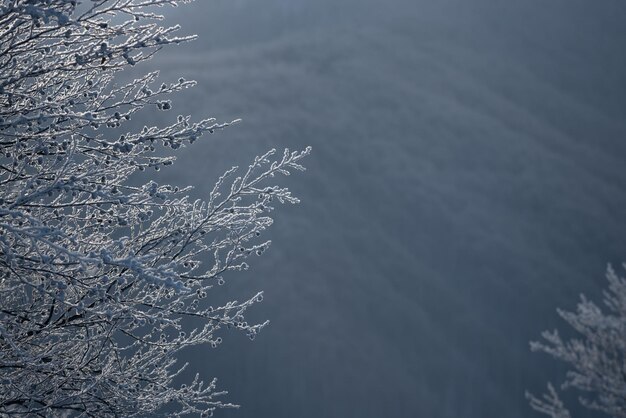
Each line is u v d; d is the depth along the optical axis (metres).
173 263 3.87
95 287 3.49
